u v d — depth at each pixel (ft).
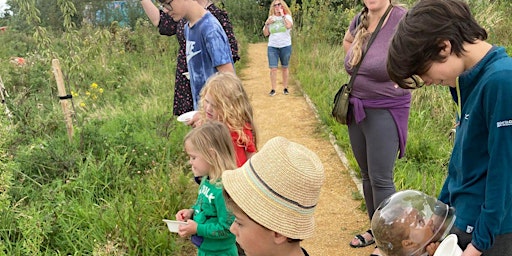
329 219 15.56
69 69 22.82
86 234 13.39
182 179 15.89
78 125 20.85
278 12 30.45
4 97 23.72
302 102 29.68
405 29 6.70
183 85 15.14
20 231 13.25
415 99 24.13
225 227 9.61
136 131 22.74
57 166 17.35
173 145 20.36
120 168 17.54
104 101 29.81
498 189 6.73
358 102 11.82
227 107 10.84
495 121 6.52
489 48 6.70
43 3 48.85
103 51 37.50
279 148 6.14
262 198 5.94
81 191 15.81
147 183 16.37
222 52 12.80
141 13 67.67
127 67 37.99
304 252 6.62
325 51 38.45
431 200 7.43
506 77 6.39
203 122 11.48
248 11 78.23
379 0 11.23
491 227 6.90
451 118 22.52
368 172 12.66
